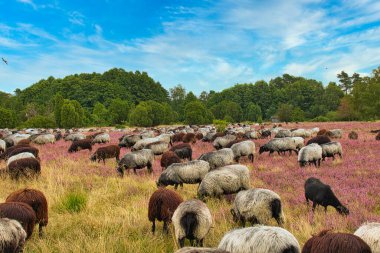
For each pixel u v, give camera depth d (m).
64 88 172.50
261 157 21.23
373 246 5.92
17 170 14.15
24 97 191.50
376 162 17.22
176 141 32.84
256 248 5.65
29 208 7.57
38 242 7.96
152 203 8.61
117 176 16.20
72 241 7.96
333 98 141.25
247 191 8.84
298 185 13.23
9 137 32.84
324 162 18.19
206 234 8.03
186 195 12.28
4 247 5.95
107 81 183.38
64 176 14.94
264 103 165.75
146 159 17.05
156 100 198.25
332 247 5.23
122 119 105.94
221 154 15.91
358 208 10.02
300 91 162.38
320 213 9.82
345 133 36.94
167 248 7.76
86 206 10.52
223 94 179.12
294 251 5.55
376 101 77.38
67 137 35.38
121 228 8.73
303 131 32.94
